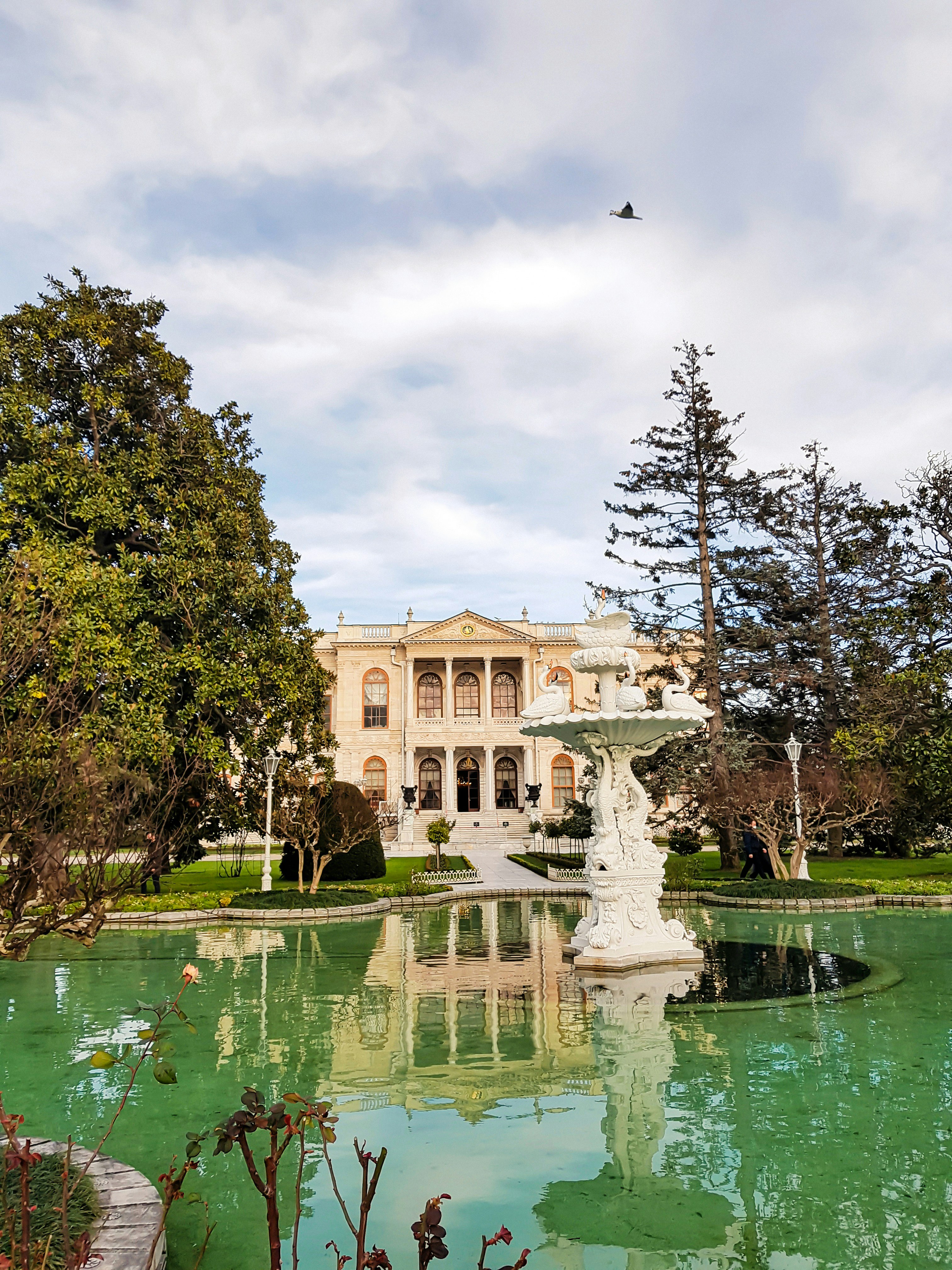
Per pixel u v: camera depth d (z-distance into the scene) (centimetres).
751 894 1702
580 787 3225
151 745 1527
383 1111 532
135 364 2003
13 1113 531
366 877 2458
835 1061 624
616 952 998
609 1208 395
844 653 2816
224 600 1870
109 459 1819
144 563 1745
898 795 2405
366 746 5000
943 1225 377
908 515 2588
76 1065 646
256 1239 371
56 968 1080
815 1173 432
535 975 984
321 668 2183
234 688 1786
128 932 1449
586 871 1094
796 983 909
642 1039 691
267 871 1841
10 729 489
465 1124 506
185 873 2691
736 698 2847
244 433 2219
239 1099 561
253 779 1998
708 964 1032
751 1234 370
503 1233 244
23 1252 273
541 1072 607
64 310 1875
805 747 2964
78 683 1452
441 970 1039
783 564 2873
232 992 917
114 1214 347
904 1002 818
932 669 2247
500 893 2083
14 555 875
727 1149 463
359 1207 401
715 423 2834
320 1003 854
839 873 2372
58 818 447
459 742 4912
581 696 5003
